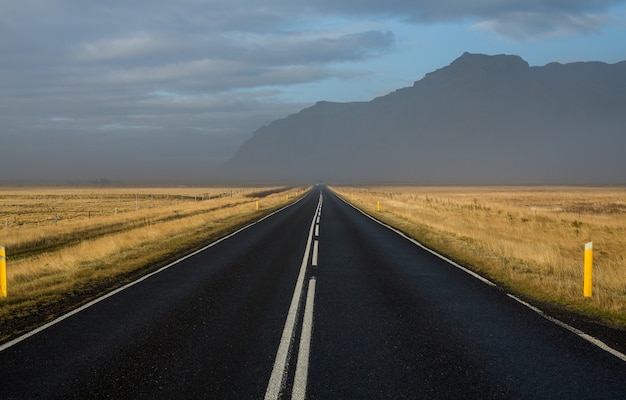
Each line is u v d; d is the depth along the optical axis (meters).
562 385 4.45
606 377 4.65
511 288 9.04
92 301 7.99
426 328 6.33
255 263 11.96
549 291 8.66
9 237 20.31
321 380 4.54
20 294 8.66
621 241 17.84
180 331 6.17
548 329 6.30
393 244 15.98
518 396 4.21
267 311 7.21
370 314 7.04
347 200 56.84
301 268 11.19
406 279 9.87
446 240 17.06
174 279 9.91
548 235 19.44
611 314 7.12
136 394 4.23
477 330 6.25
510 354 5.30
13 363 5.02
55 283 9.73
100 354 5.29
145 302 7.86
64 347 5.54
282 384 4.44
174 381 4.52
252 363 4.99
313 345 5.59
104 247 14.85
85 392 4.28
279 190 119.88
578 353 5.34
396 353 5.32
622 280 9.66
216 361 5.05
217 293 8.50
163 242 16.88
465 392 4.29
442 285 9.26
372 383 4.47
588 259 8.29
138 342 5.72
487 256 13.06
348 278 9.95
